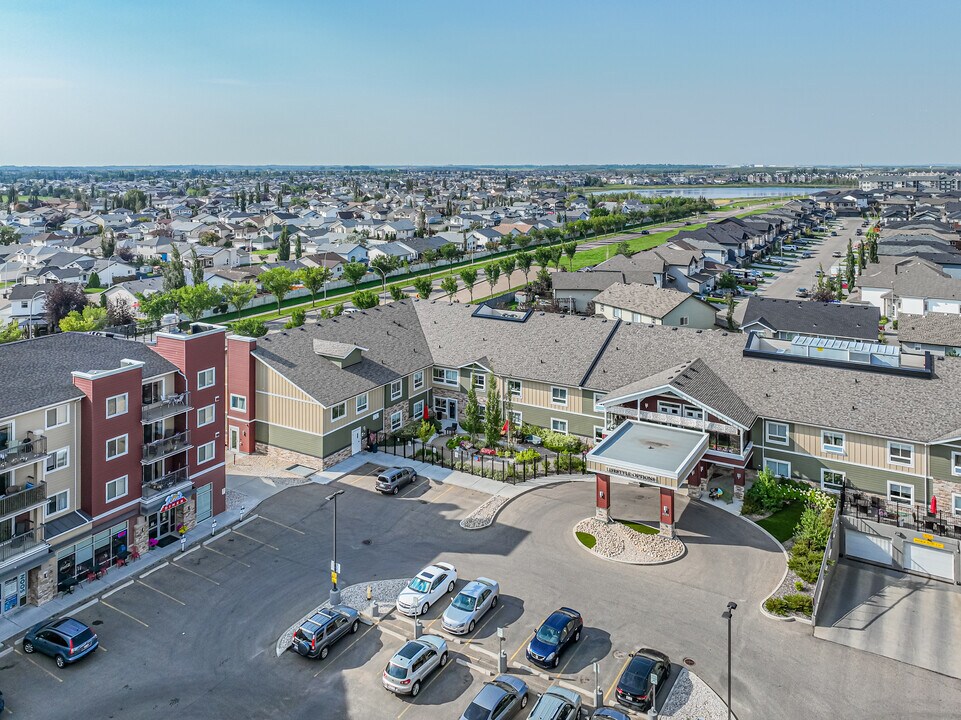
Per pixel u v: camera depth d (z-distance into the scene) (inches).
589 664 1262.3
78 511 1539.1
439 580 1471.5
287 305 5369.1
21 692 1183.6
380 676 1235.9
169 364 1755.7
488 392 2233.0
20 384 1466.5
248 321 3550.7
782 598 1453.0
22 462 1390.3
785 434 1966.0
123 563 1593.3
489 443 2246.6
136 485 1627.7
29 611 1417.3
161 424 1722.4
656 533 1749.5
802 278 6136.8
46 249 7116.1
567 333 2529.5
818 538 1600.6
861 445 1860.2
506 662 1250.6
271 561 1628.9
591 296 4805.6
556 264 6535.4
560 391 2342.5
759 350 2213.3
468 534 1756.9
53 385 1507.1
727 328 4089.6
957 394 1839.3
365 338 2571.4
